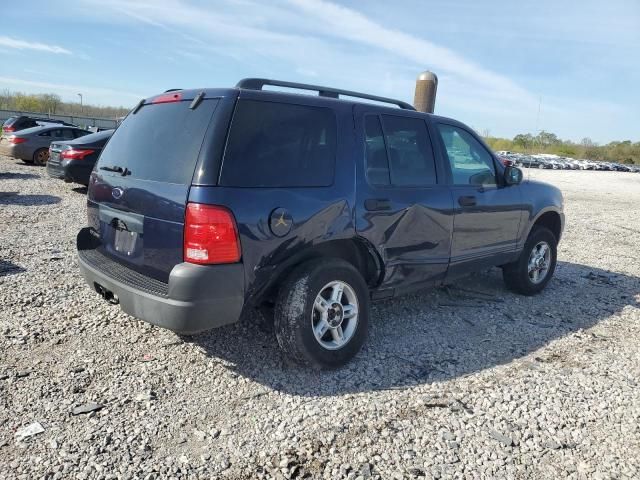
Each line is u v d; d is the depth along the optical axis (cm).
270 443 288
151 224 329
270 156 333
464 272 479
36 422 295
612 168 4709
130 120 393
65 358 372
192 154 316
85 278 380
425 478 265
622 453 294
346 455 280
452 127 477
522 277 560
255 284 325
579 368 399
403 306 522
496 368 393
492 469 275
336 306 367
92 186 402
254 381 353
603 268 742
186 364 372
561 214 600
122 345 396
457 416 323
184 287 301
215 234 304
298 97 360
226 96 327
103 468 261
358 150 382
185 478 257
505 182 512
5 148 1653
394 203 396
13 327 415
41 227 779
